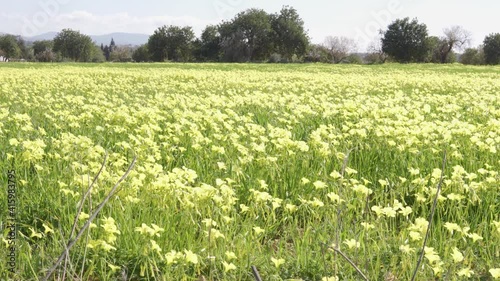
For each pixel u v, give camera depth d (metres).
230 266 3.53
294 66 47.94
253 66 47.31
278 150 6.77
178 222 4.60
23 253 3.84
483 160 6.67
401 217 5.00
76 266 3.74
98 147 5.94
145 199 4.88
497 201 5.31
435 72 34.94
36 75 23.56
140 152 6.45
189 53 90.94
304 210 4.98
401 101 13.21
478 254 4.27
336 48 85.69
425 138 7.46
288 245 4.66
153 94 15.82
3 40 86.12
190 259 3.54
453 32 81.94
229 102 12.01
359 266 3.93
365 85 18.98
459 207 4.96
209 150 6.96
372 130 8.28
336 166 6.38
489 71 37.72
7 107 11.10
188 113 9.34
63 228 4.49
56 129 8.29
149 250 3.83
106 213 4.57
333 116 10.16
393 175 6.18
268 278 3.75
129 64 52.38
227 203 4.59
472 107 11.12
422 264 3.74
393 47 82.25
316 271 3.86
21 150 6.50
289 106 11.52
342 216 4.70
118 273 3.82
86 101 13.25
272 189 5.73
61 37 84.69
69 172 5.36
